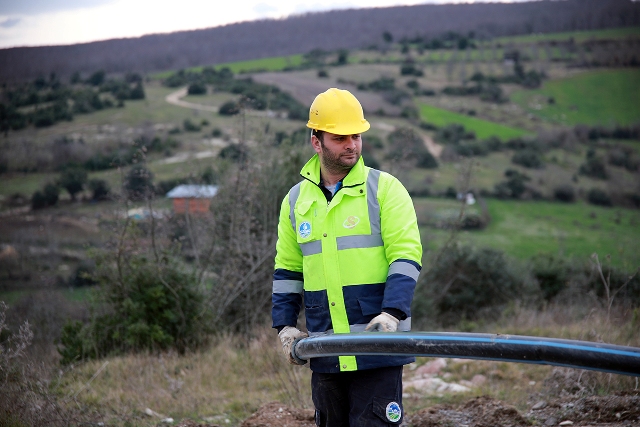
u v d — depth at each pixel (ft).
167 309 27.71
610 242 150.71
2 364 16.05
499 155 236.43
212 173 38.09
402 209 9.34
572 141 254.27
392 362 9.23
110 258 28.30
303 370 22.27
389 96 302.86
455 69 363.97
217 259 33.73
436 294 45.96
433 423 14.60
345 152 9.53
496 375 21.56
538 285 50.11
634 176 219.41
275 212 35.96
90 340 26.48
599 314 26.04
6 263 80.64
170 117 239.50
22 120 223.71
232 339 29.07
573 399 15.78
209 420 17.25
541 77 344.90
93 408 17.03
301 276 10.43
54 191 126.72
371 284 9.39
